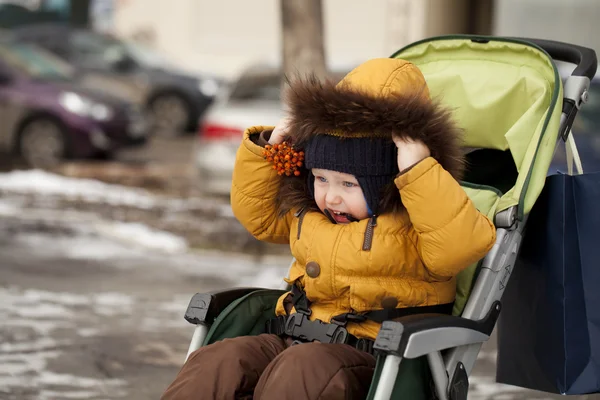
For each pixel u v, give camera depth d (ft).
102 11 117.19
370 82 13.93
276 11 101.71
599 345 14.58
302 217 14.56
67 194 52.34
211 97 84.43
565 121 15.19
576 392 14.66
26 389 21.08
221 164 49.08
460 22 73.05
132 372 22.74
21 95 62.03
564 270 14.49
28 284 31.99
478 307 13.91
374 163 13.58
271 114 48.78
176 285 33.22
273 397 12.52
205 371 13.23
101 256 37.93
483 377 23.20
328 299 14.02
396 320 12.46
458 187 13.14
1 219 44.60
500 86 16.06
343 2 93.91
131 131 63.82
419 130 13.20
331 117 13.48
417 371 12.94
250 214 15.30
